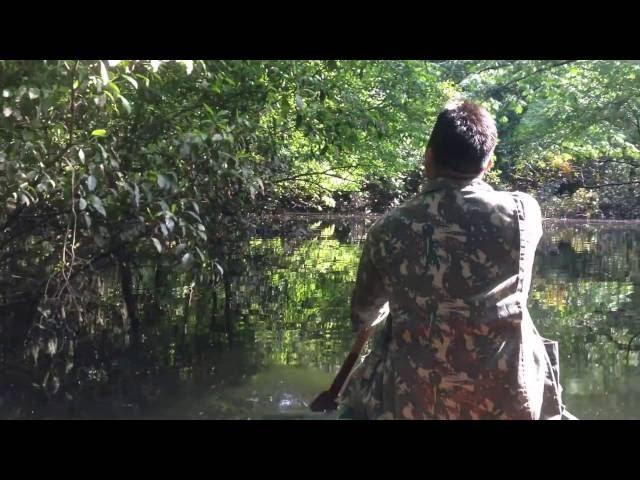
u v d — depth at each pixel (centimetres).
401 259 186
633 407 329
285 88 598
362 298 202
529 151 1102
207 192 619
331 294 641
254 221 1128
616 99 980
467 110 190
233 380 369
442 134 186
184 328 493
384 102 838
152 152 498
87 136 441
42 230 585
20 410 323
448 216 183
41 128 433
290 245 1102
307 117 595
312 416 315
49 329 474
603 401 339
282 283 703
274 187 1002
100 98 388
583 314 561
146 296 609
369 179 1500
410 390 187
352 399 206
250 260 871
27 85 385
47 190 445
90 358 412
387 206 1961
